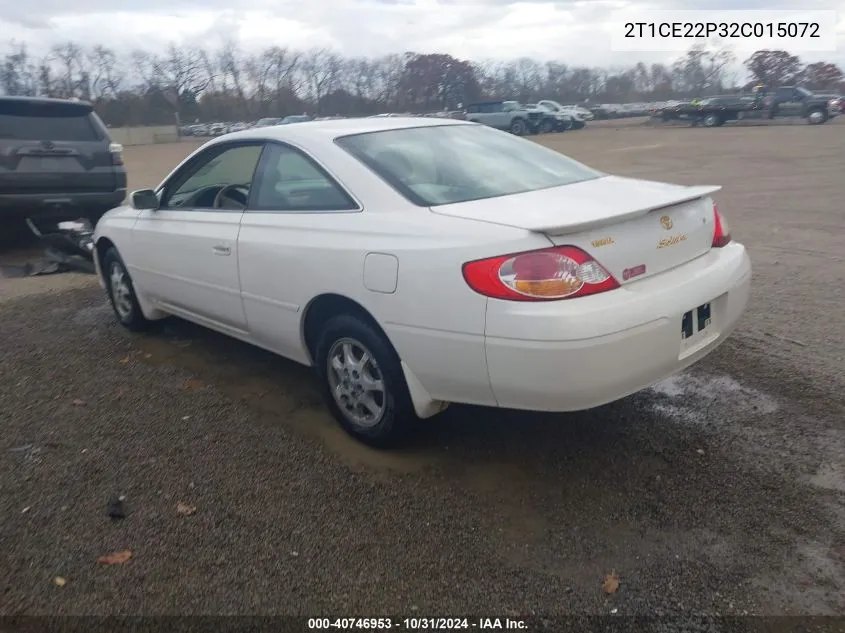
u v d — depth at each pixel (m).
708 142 24.42
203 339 5.45
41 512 3.19
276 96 79.69
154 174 22.14
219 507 3.20
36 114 8.37
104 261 5.79
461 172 3.70
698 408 4.02
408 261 3.17
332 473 3.46
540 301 2.86
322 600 2.63
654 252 3.18
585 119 43.41
